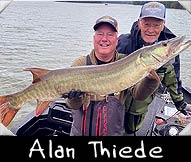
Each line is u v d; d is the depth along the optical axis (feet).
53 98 3.83
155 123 4.51
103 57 3.98
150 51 3.65
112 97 4.09
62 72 3.78
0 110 3.80
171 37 4.02
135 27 4.02
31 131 4.80
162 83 4.35
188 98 4.77
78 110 4.15
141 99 3.99
